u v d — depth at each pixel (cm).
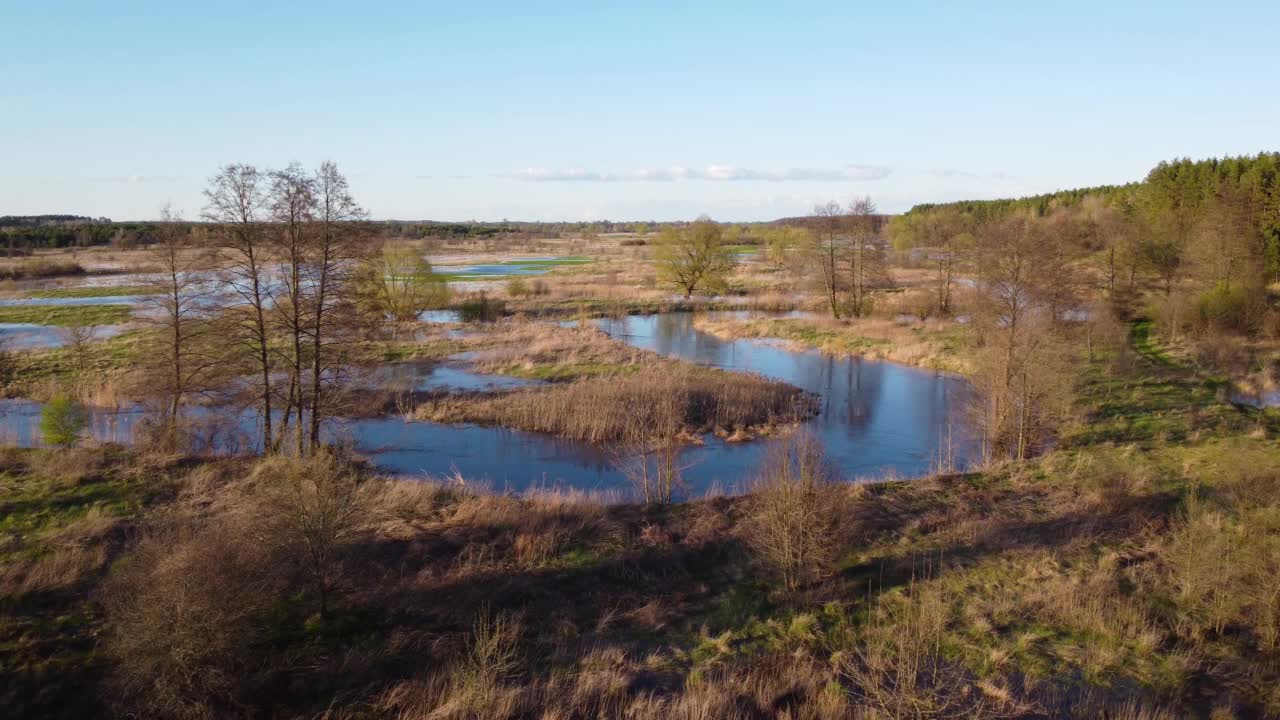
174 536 1616
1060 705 1234
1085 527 1920
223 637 1216
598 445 2959
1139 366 3731
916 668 1296
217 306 2422
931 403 3578
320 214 2317
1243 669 1315
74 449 2411
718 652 1410
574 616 1546
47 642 1334
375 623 1464
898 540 1892
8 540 1741
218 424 2991
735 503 2138
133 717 1165
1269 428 2720
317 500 1519
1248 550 1545
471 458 2792
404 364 4334
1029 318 2616
